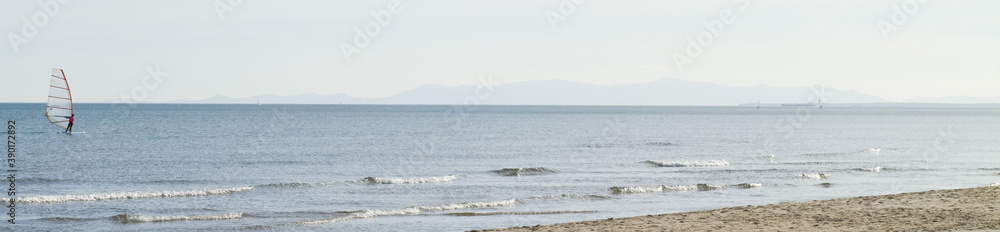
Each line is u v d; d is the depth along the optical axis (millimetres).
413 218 21391
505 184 31109
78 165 39500
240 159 44969
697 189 29094
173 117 137000
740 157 48656
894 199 22422
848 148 59375
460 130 91188
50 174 34625
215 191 27297
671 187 28844
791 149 57844
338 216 21797
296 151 52156
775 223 18203
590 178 33844
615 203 24828
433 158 46906
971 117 187000
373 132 83500
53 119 66938
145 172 36375
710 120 149500
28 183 31047
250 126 97688
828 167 40250
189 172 36688
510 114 195750
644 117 173875
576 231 17578
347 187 29469
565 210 23109
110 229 19500
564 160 45656
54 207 23312
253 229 19578
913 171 37812
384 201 25531
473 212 22594
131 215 21172
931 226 16766
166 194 26359
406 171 38000
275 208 23641
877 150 55250
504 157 48062
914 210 19828
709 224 18281
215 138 67938
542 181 32406
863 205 21203
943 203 21156
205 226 19984
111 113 164125
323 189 28812
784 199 26109
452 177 33094
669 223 18562
